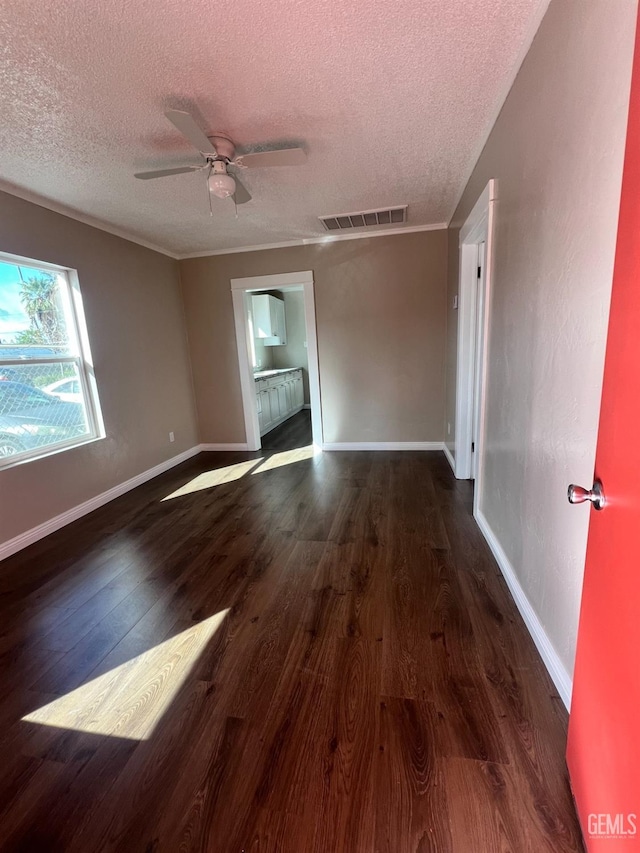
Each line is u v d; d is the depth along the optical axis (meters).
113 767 1.22
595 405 1.13
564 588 1.36
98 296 3.45
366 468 4.07
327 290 4.47
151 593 2.14
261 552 2.52
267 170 2.67
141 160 2.42
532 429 1.65
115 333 3.65
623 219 0.78
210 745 1.28
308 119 2.10
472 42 1.60
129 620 1.93
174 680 1.55
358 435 4.78
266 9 1.39
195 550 2.59
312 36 1.53
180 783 1.17
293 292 7.72
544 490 1.52
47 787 1.17
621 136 0.97
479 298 3.25
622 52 0.96
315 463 4.35
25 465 2.74
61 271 3.17
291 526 2.86
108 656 1.70
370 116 2.09
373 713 1.35
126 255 3.82
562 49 1.31
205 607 2.00
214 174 2.23
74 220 3.19
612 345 0.83
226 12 1.40
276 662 1.61
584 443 1.20
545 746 1.21
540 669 1.50
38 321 3.00
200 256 4.66
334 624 1.81
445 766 1.17
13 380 2.80
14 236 2.70
